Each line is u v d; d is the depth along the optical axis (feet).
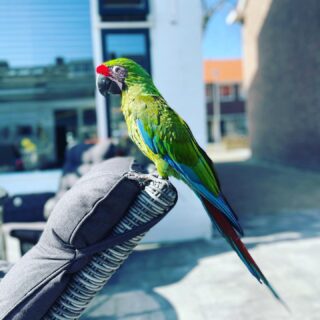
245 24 27.50
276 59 22.06
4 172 8.57
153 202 2.21
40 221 6.48
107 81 3.04
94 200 2.15
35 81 8.34
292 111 20.59
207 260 6.81
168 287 5.78
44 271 2.17
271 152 24.26
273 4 21.67
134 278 6.18
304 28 18.25
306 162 19.38
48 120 8.63
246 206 11.85
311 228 8.64
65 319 2.21
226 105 57.93
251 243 7.67
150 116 2.90
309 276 5.89
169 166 2.98
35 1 7.86
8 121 8.57
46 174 8.41
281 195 13.50
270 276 5.96
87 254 2.16
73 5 8.00
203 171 2.97
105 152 6.68
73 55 8.16
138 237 2.26
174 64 7.62
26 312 2.11
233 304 5.14
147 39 7.60
